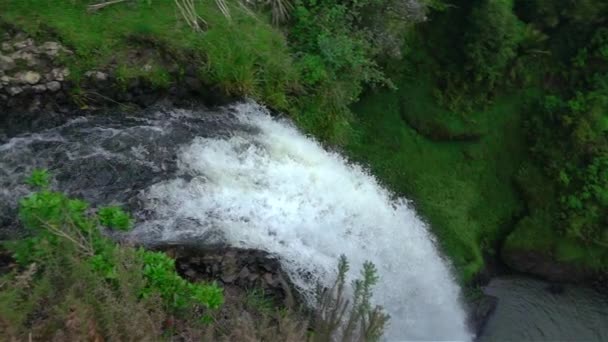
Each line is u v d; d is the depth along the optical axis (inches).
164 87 283.0
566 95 435.5
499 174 442.0
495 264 435.5
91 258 172.9
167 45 281.3
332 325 199.5
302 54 319.6
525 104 442.6
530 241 425.4
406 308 321.1
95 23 276.5
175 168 259.9
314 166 300.5
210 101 293.3
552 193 428.8
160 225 236.7
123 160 257.0
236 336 191.8
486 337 392.2
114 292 172.1
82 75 267.9
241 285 240.4
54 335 157.8
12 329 149.9
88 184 245.0
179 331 190.4
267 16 323.6
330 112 323.3
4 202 229.9
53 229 170.2
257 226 256.7
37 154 251.4
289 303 234.4
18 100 260.7
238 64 290.2
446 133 430.9
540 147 433.1
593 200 415.2
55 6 274.7
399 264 321.1
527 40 421.4
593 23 410.9
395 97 430.0
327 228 282.8
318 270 256.7
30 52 261.4
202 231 239.6
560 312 416.2
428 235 402.6
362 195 318.0
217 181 262.1
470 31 401.7
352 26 345.1
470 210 431.5
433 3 393.7
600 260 422.9
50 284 165.9
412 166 423.2
